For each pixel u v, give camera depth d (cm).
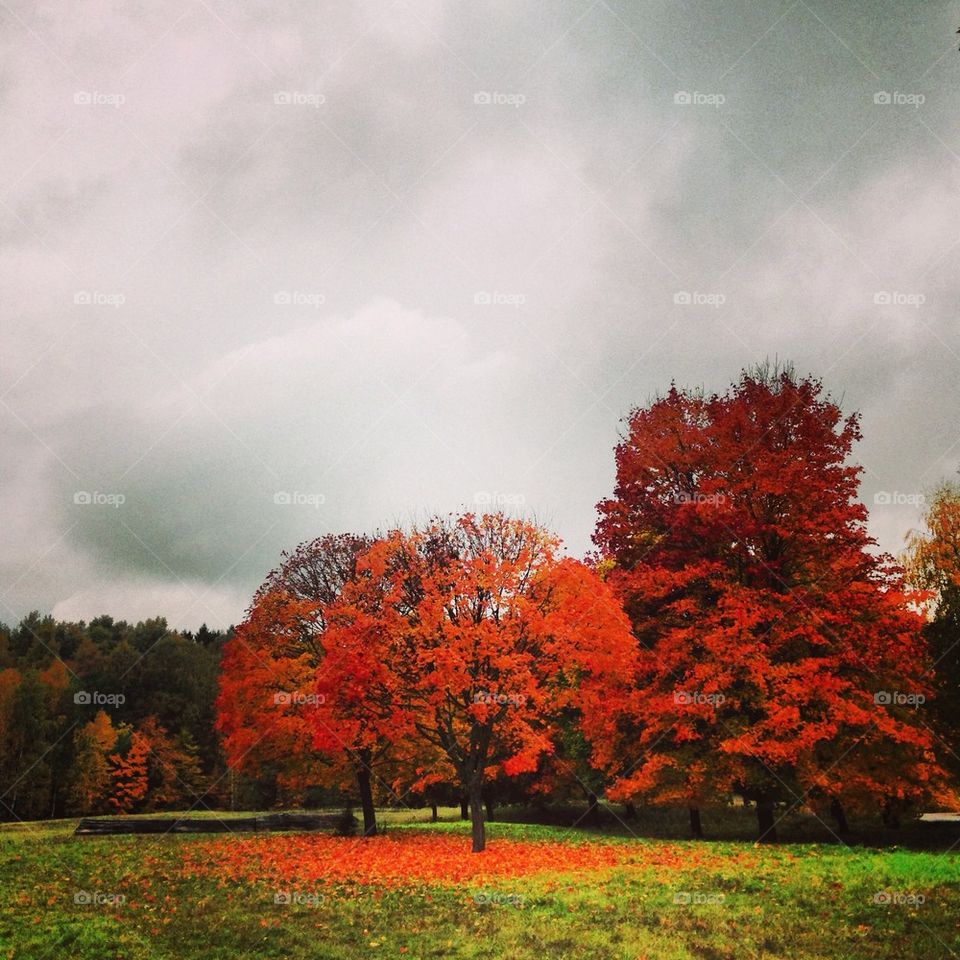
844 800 2388
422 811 5934
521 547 2573
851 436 2509
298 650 3291
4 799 5331
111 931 1409
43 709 5625
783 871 1708
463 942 1298
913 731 2223
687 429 2711
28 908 1570
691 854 2098
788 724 2239
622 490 2816
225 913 1549
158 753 6450
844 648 2359
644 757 2622
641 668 2511
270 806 6481
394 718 2536
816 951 1171
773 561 2544
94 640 8931
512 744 2650
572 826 3566
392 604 2561
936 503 3016
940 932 1212
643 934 1288
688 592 2686
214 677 7612
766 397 2589
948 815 3975
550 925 1374
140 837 2973
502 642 2389
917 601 2359
